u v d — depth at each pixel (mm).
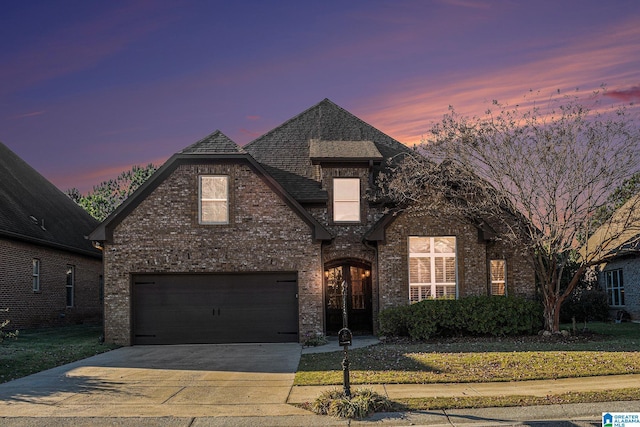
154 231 19453
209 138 20344
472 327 18359
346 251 21125
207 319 19438
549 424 9102
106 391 11727
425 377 12133
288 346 18359
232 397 11117
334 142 22828
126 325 19062
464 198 19328
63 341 19484
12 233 21719
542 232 18516
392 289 20188
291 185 21594
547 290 18906
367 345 17484
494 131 18438
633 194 18297
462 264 20344
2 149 29578
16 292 22547
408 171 20719
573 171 17984
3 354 15977
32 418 9719
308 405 10383
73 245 27531
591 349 15352
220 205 19703
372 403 9867
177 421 9539
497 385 11531
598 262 18734
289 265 19484
